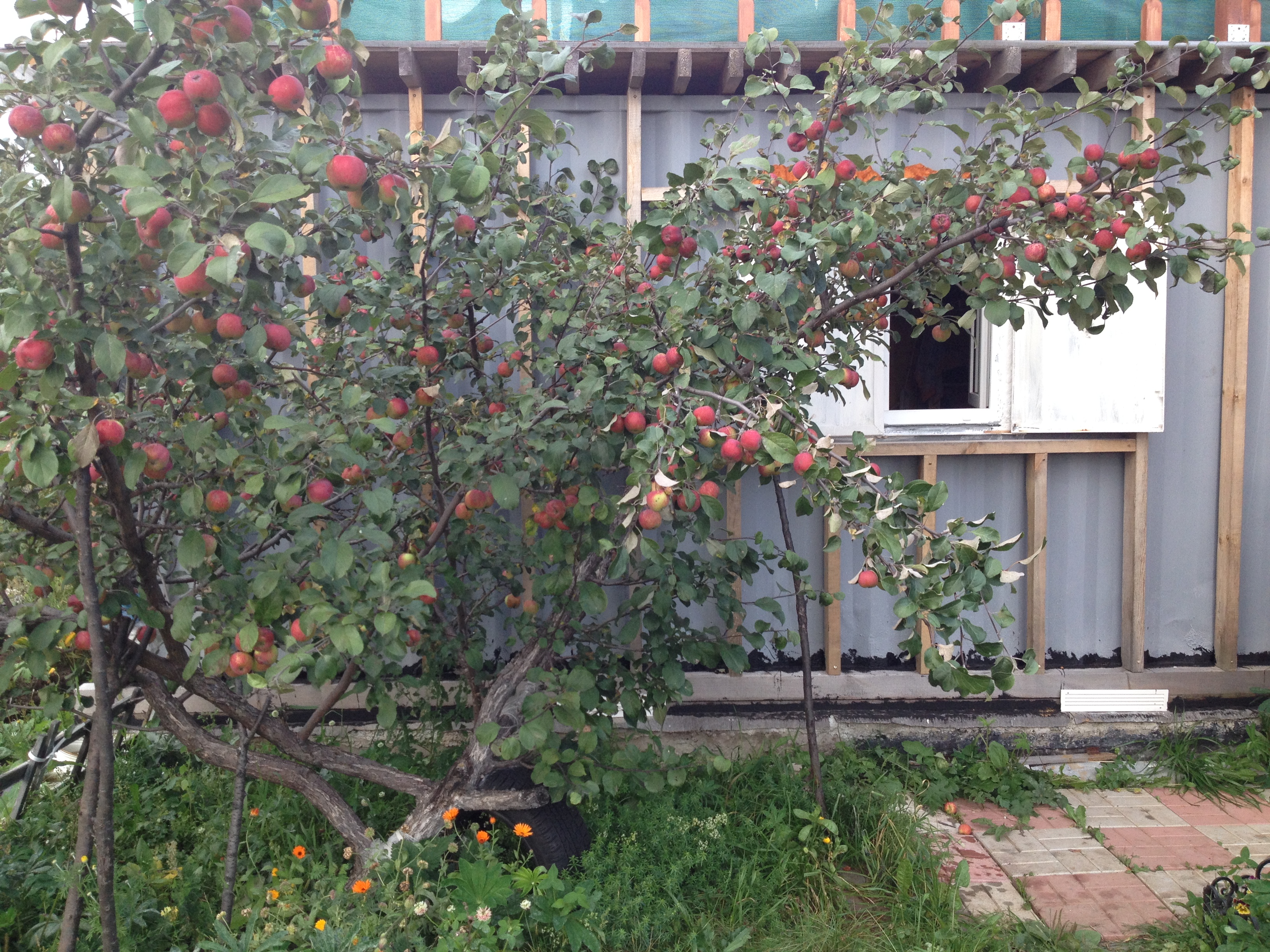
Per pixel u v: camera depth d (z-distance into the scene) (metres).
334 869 2.79
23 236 1.79
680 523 3.12
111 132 2.11
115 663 2.57
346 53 1.98
